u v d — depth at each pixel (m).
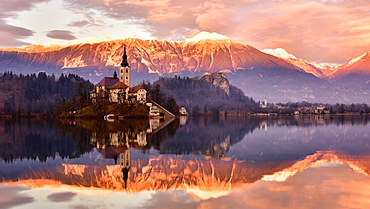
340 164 61.28
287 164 61.19
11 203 38.19
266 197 39.78
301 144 93.81
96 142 95.38
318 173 53.19
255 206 36.62
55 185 46.16
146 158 67.56
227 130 149.25
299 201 38.25
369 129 158.25
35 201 38.88
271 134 127.88
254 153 75.38
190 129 153.50
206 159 66.56
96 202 38.41
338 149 82.81
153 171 54.91
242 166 59.31
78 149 80.88
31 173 53.75
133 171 54.94
